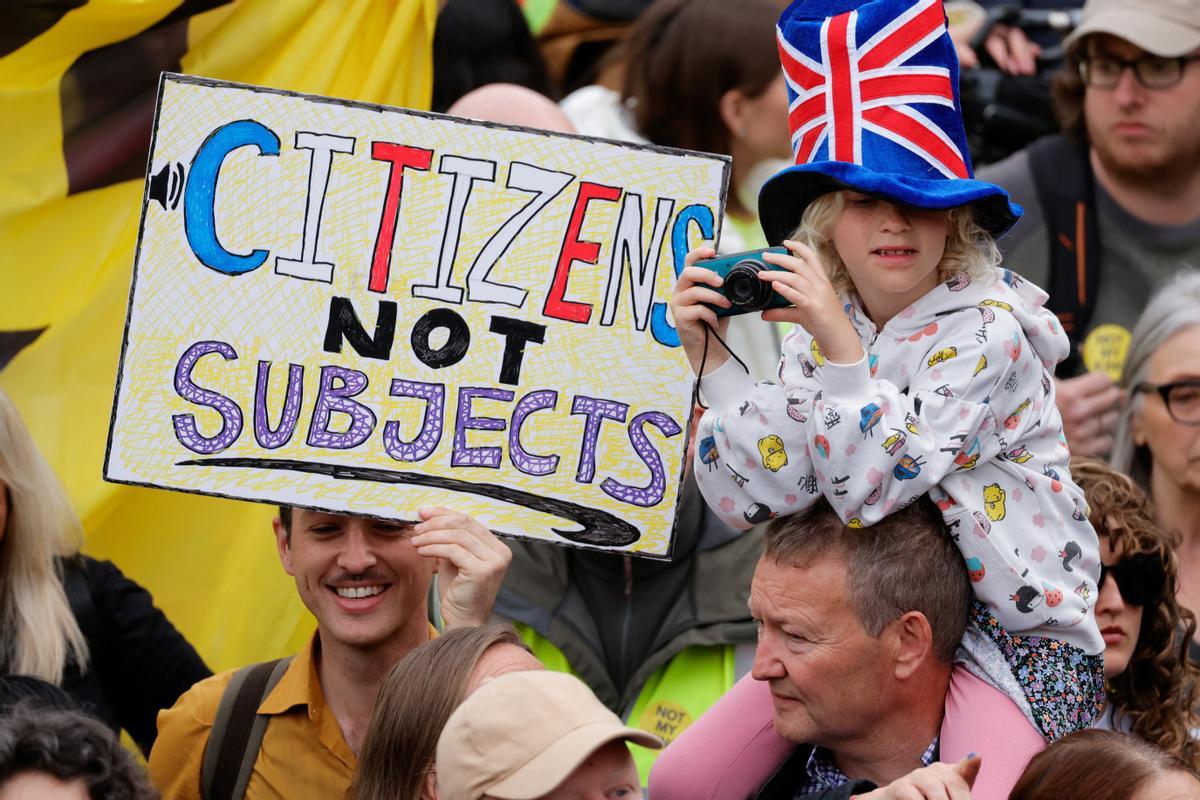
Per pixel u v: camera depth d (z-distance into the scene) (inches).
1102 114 736.3
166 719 542.0
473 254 501.7
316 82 713.6
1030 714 431.2
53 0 677.9
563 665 622.8
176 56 693.9
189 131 500.4
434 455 501.4
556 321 500.7
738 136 757.3
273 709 529.7
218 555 681.6
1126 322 743.7
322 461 500.7
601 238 500.4
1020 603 429.7
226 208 501.0
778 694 441.1
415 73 757.9
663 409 499.5
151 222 501.0
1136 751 400.5
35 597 573.0
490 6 783.7
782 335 719.1
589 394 500.4
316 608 527.2
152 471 500.7
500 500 499.8
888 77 431.8
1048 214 753.6
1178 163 729.6
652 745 384.2
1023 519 433.7
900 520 433.4
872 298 445.4
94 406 676.7
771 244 457.4
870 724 436.5
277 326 501.7
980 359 427.2
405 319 501.7
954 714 434.3
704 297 440.1
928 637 429.1
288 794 525.0
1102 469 539.5
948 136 433.4
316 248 501.7
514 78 778.8
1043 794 402.0
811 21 448.5
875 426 415.8
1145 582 527.5
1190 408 668.1
